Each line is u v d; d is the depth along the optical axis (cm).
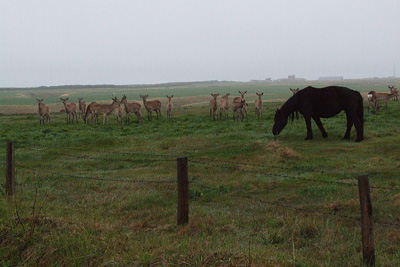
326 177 1274
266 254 621
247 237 766
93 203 1093
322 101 2023
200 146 1975
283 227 803
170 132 2625
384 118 2844
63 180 1399
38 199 1119
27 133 2766
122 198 1130
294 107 2106
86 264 597
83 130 2920
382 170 1352
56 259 616
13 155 1128
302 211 934
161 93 17012
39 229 714
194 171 1474
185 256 583
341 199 1027
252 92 15975
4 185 1253
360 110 1989
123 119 3859
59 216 859
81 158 1855
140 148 2045
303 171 1386
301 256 649
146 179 1370
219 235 769
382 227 819
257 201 1059
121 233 745
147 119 3756
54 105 8238
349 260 638
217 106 3656
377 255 659
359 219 819
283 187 1198
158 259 588
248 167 1484
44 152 2008
